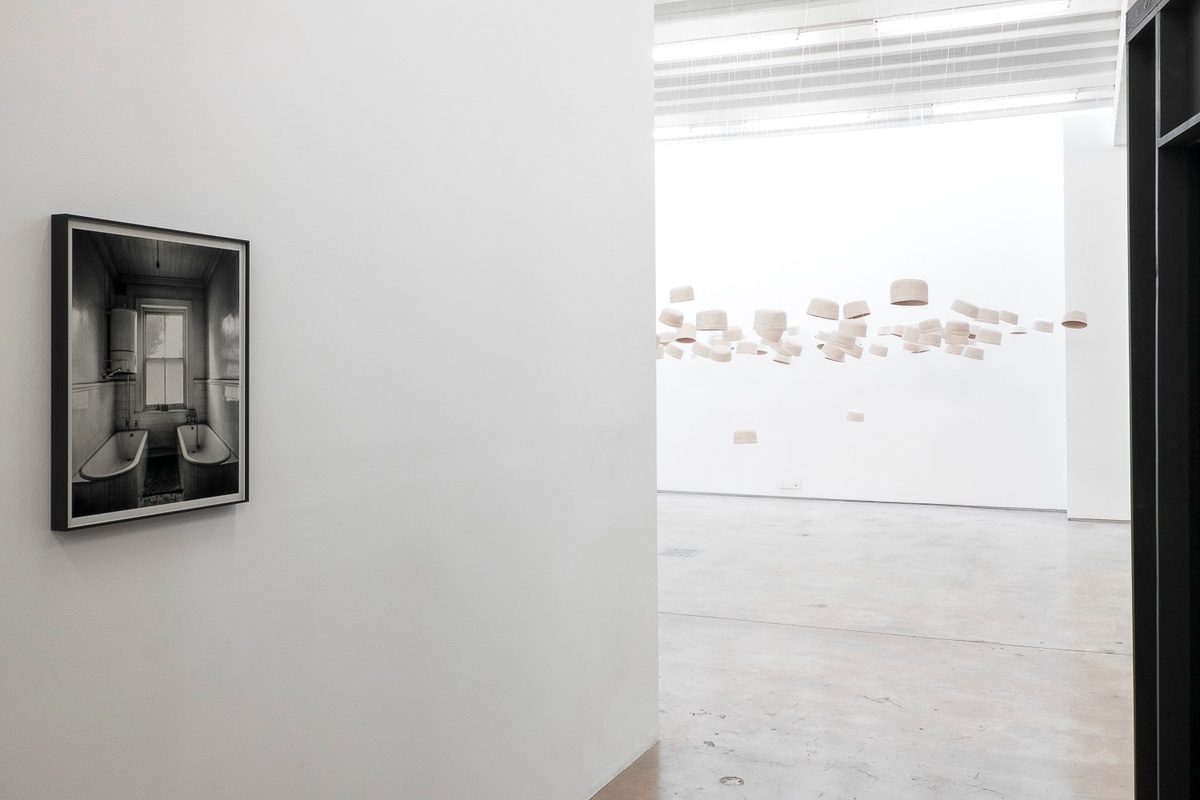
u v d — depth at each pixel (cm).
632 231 338
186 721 160
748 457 1006
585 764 300
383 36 207
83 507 139
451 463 233
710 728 362
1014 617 520
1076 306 840
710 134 1004
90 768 143
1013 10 642
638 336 342
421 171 221
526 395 268
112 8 145
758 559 686
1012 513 884
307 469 187
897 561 674
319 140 189
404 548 216
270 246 177
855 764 326
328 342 192
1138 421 206
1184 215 191
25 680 133
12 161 130
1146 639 206
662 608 548
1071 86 816
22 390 132
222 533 167
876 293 948
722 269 1007
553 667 281
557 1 284
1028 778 313
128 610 149
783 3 646
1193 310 192
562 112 288
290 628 183
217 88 164
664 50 732
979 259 912
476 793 243
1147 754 207
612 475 321
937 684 410
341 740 196
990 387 914
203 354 159
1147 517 206
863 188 951
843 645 471
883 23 668
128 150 148
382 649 209
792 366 986
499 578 254
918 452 941
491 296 250
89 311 139
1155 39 199
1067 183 841
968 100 860
